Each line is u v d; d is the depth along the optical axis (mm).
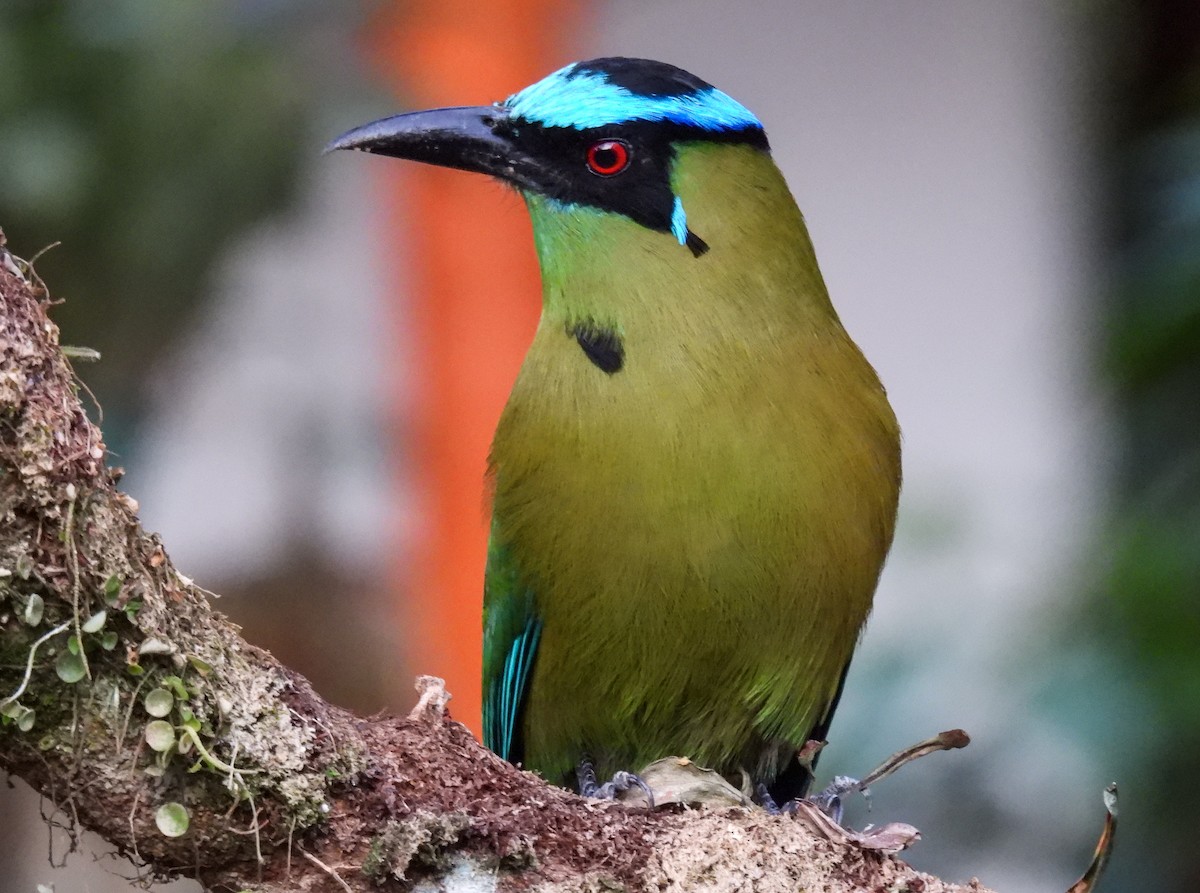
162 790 5000
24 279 4961
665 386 7695
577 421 7805
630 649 7996
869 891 5625
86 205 10430
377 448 14719
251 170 10570
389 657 13641
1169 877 11008
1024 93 17812
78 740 4934
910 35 18250
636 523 7703
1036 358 17875
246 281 13398
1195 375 11148
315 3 10852
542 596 8219
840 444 7832
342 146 8305
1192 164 11008
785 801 8781
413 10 11797
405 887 5234
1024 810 11492
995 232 18031
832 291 18469
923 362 18281
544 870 5391
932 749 6535
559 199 7980
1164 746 10703
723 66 18281
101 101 10320
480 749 5504
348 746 5246
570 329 7957
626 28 18031
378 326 14359
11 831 10578
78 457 4887
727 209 7938
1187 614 10680
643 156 7898
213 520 14836
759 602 7762
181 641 5035
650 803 5754
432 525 12570
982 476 17750
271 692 5172
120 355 11336
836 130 18391
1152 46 16641
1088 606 11203
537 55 12242
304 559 14297
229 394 14672
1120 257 16984
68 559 4840
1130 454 12391
